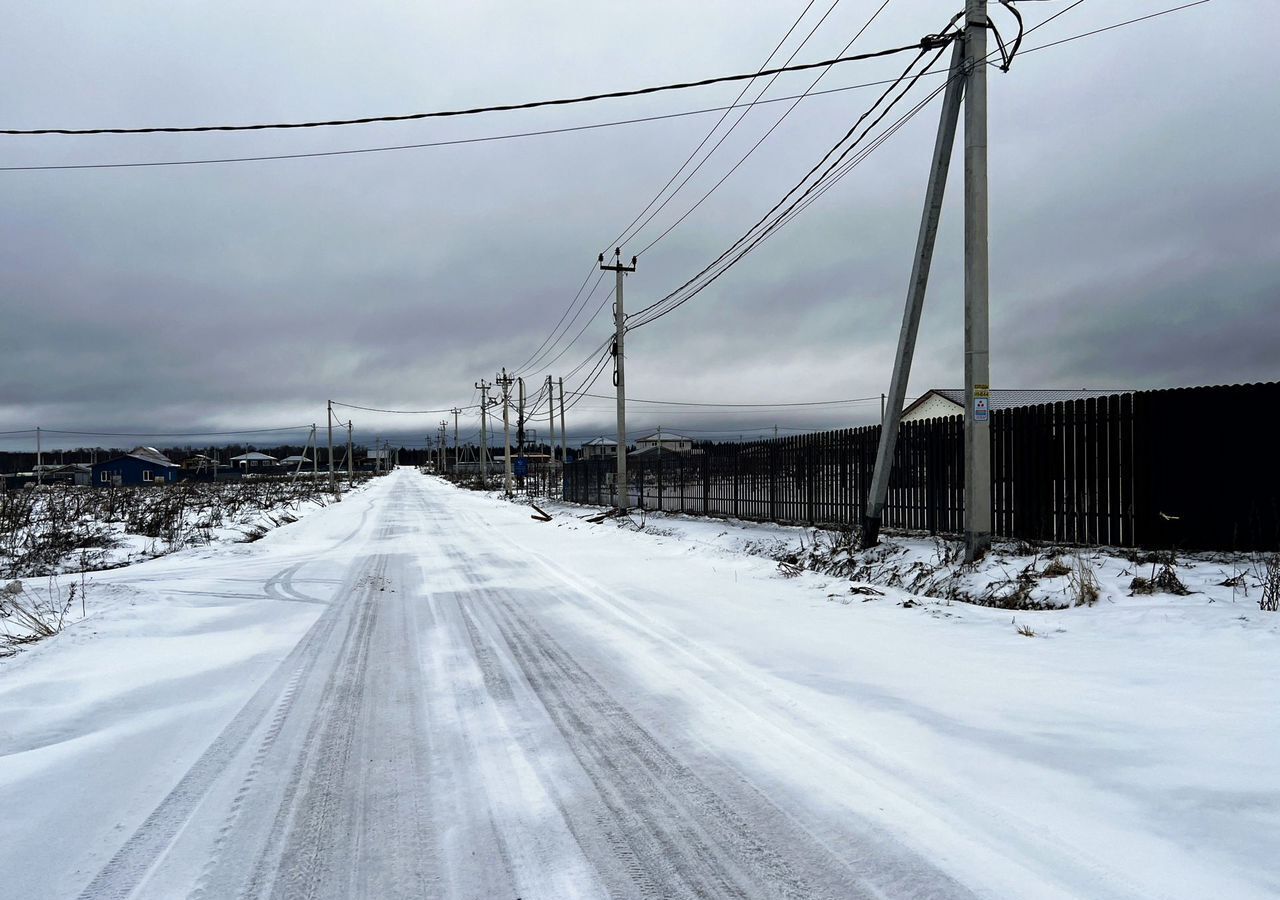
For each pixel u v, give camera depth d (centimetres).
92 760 413
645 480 2639
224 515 2500
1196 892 250
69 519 2089
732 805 341
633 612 809
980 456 911
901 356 1065
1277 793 318
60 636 729
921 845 295
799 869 284
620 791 360
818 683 514
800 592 905
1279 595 616
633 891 273
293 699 527
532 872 289
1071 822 304
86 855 307
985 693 475
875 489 1109
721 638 666
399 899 272
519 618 803
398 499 4794
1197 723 402
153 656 662
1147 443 859
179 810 349
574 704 496
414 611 870
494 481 7538
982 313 918
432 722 469
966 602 798
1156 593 690
